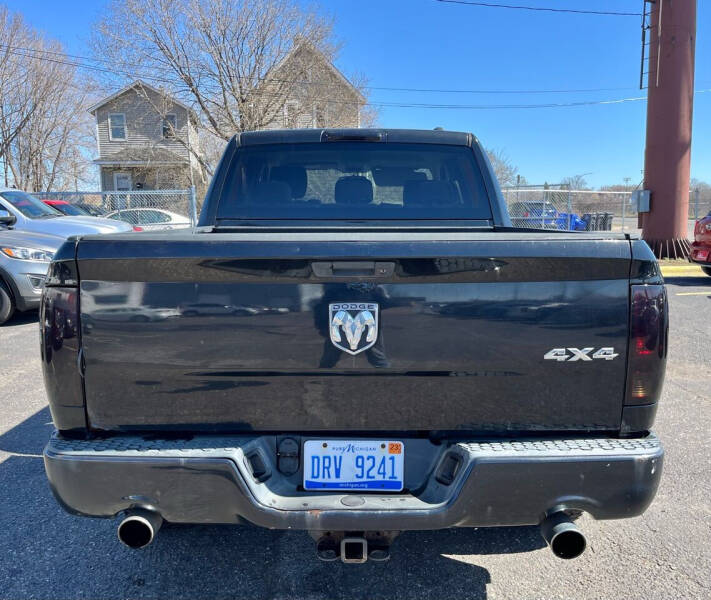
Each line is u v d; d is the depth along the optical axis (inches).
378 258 75.2
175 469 76.5
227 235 81.7
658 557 105.1
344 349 76.9
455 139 134.3
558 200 737.6
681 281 450.0
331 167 132.4
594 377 78.3
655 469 77.8
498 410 79.0
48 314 77.8
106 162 1314.0
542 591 96.0
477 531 115.1
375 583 98.3
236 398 79.1
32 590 96.3
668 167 540.1
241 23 959.6
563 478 76.4
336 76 1084.5
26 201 353.1
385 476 80.7
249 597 94.9
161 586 97.6
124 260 75.7
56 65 1477.6
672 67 526.0
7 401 189.2
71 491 78.0
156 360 77.6
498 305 76.9
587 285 77.0
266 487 78.7
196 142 1157.1
